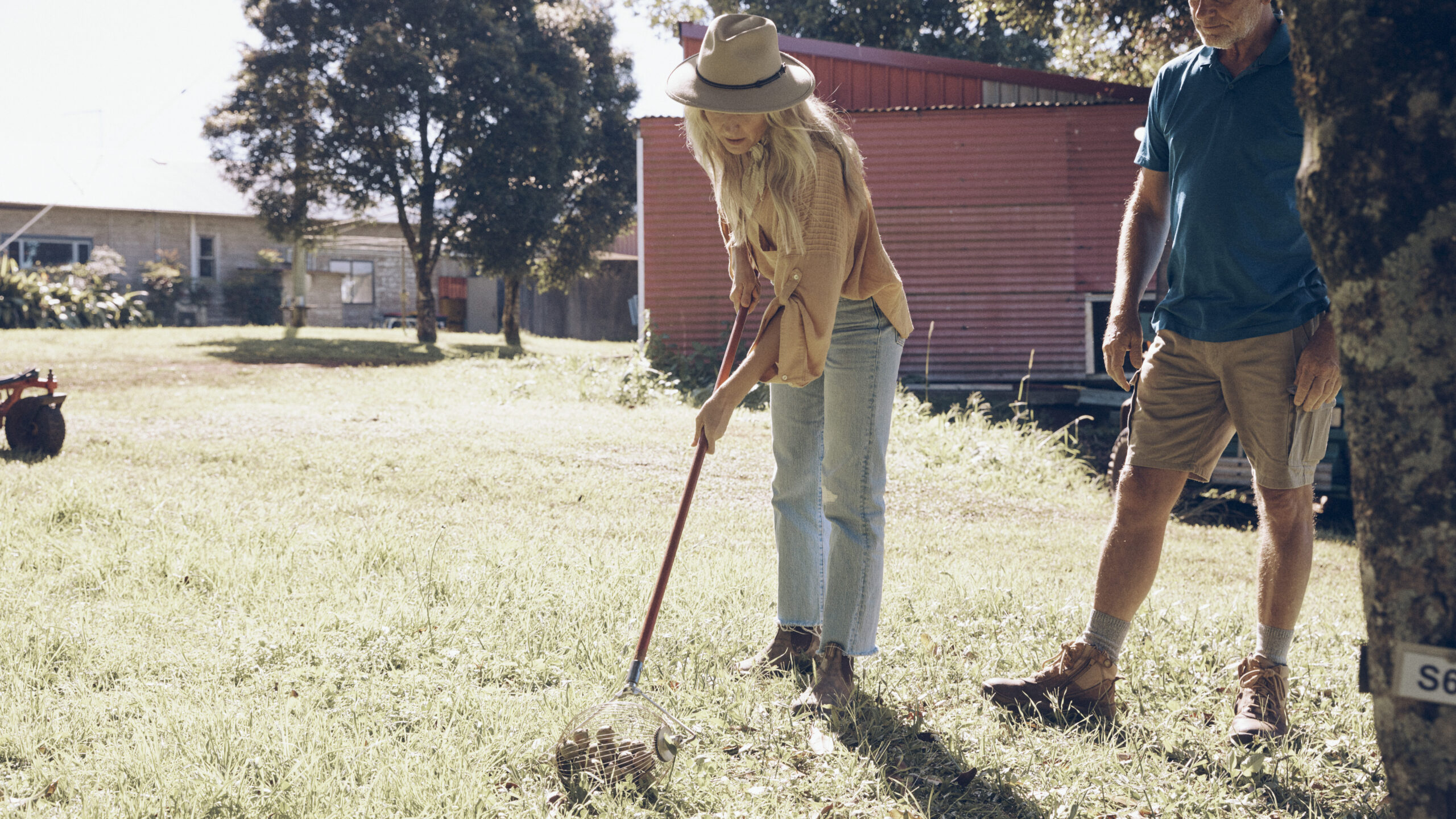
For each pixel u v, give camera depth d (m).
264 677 2.67
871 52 14.02
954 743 2.46
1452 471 1.11
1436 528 1.12
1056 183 13.39
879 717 2.57
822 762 2.32
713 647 3.07
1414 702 1.16
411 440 7.82
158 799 1.97
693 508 6.05
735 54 2.43
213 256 32.69
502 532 4.76
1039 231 13.44
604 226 25.67
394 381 12.84
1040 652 3.17
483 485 6.27
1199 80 2.70
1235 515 8.23
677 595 3.59
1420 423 1.12
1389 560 1.17
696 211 14.07
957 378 13.62
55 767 2.11
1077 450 9.56
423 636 2.99
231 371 13.93
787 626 3.01
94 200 30.48
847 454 2.74
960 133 13.45
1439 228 1.10
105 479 5.59
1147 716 2.73
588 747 2.18
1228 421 2.75
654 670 2.83
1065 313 13.46
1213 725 2.70
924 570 4.46
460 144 22.39
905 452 8.80
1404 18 1.11
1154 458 2.75
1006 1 16.58
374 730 2.38
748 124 2.52
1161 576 5.11
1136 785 2.27
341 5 21.25
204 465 6.45
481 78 21.55
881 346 2.73
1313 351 2.50
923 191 13.54
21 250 29.95
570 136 23.00
